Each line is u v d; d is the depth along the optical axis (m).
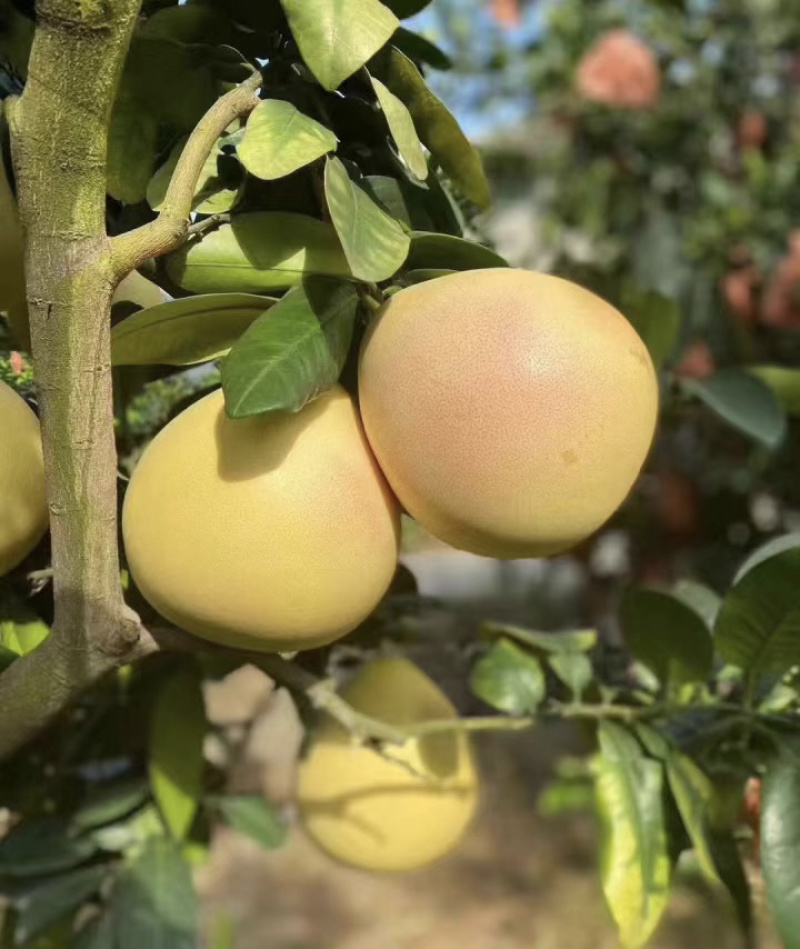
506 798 1.97
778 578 0.49
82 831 0.61
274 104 0.39
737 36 1.52
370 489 0.41
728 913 0.82
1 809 0.61
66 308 0.36
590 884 1.77
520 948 1.60
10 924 0.63
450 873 1.85
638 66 1.45
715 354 1.41
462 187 0.47
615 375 0.39
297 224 0.42
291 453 0.39
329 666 0.59
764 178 1.46
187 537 0.39
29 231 0.35
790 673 0.57
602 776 0.52
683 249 1.47
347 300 0.42
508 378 0.38
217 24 0.44
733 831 0.55
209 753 0.73
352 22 0.38
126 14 0.33
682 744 0.57
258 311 0.42
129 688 0.61
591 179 1.58
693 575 1.29
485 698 0.60
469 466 0.38
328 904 1.77
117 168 0.44
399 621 0.65
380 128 0.46
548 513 0.39
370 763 0.60
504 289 0.40
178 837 0.60
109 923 0.58
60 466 0.37
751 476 1.31
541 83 1.63
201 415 0.41
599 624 1.22
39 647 0.41
